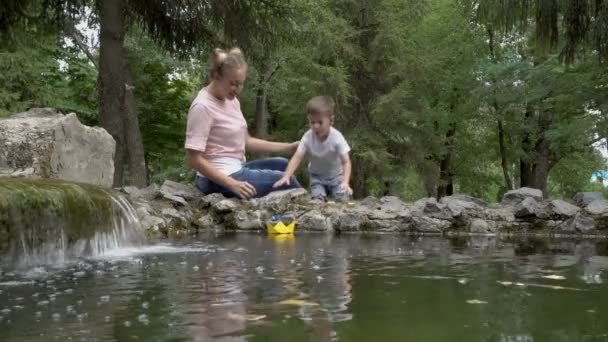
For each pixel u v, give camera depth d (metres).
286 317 1.34
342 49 13.97
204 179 5.77
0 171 4.69
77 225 3.21
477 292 1.70
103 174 5.65
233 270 2.27
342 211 5.25
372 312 1.40
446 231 4.88
